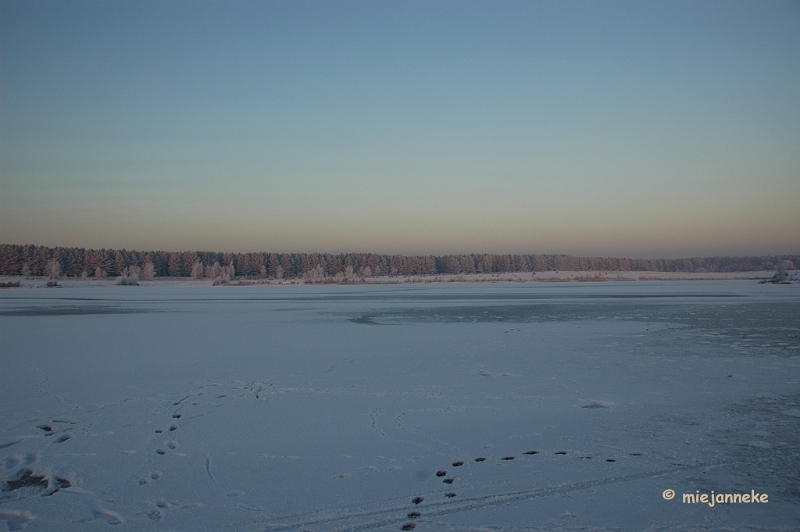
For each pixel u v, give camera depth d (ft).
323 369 50.26
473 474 24.82
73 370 50.37
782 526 19.95
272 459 27.02
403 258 577.02
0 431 32.12
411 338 72.90
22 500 23.00
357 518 20.80
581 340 69.56
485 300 165.58
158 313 120.57
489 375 47.01
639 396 39.19
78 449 28.91
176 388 42.68
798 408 35.86
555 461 26.35
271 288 300.61
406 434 30.63
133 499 22.81
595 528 19.83
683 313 109.81
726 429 31.32
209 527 20.31
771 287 249.55
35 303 158.71
